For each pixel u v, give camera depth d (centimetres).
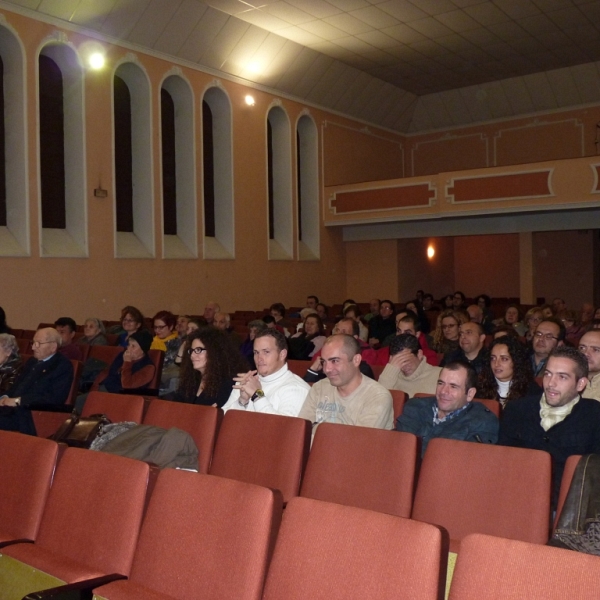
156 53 1100
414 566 164
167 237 1177
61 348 593
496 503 232
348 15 1152
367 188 1424
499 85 1556
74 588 195
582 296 1614
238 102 1263
